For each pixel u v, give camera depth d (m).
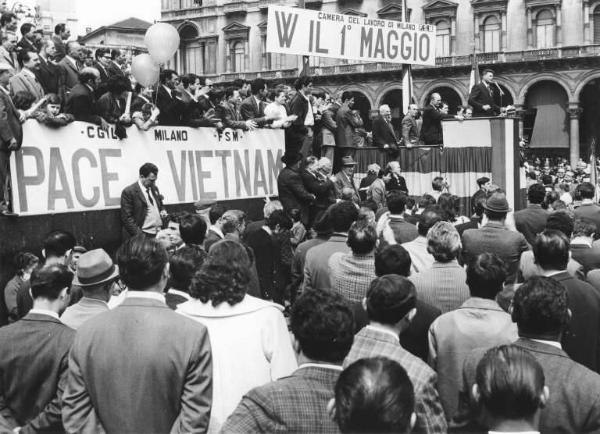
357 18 16.58
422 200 9.63
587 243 6.99
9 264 7.42
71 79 11.56
